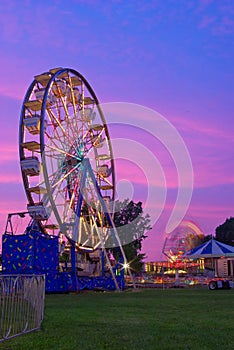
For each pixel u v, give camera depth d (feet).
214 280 101.55
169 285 117.80
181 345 25.58
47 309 48.85
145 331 30.96
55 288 86.38
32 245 84.89
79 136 100.94
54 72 98.02
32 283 30.71
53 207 86.28
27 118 90.43
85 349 24.50
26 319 29.48
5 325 26.99
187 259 137.80
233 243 265.95
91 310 47.32
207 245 128.36
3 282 27.86
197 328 32.50
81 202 95.50
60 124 96.37
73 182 96.68
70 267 98.68
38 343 25.94
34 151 92.12
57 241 91.20
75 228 93.25
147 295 77.05
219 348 24.73
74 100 103.81
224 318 39.22
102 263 104.12
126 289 105.70
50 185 86.63
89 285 94.48
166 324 34.88
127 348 24.80
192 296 72.23
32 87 96.73
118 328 32.53
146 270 161.89
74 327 33.04
